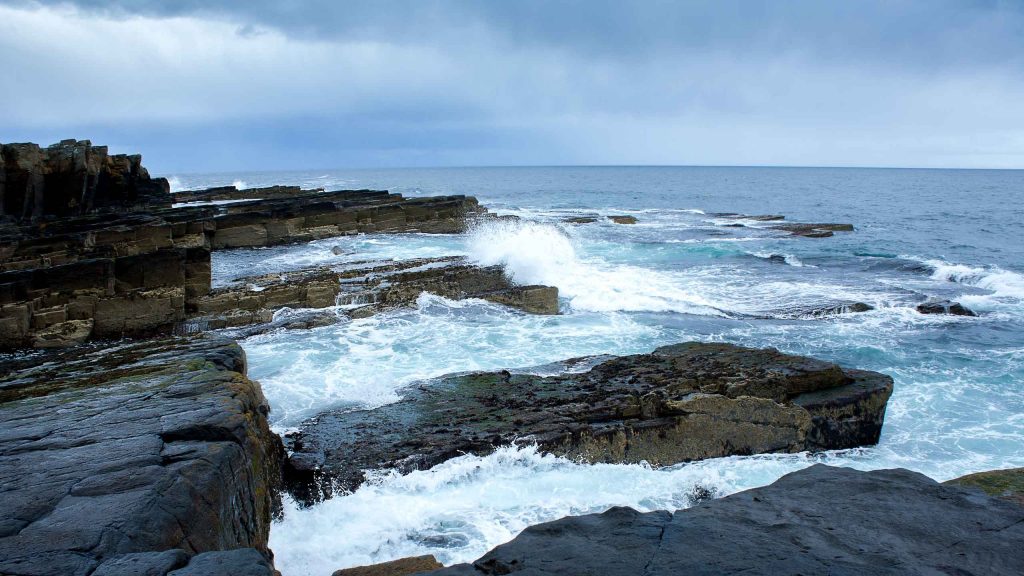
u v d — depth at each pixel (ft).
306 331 47.34
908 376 40.40
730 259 84.58
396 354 42.73
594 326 50.62
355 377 37.81
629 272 72.33
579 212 157.69
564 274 65.77
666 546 10.59
